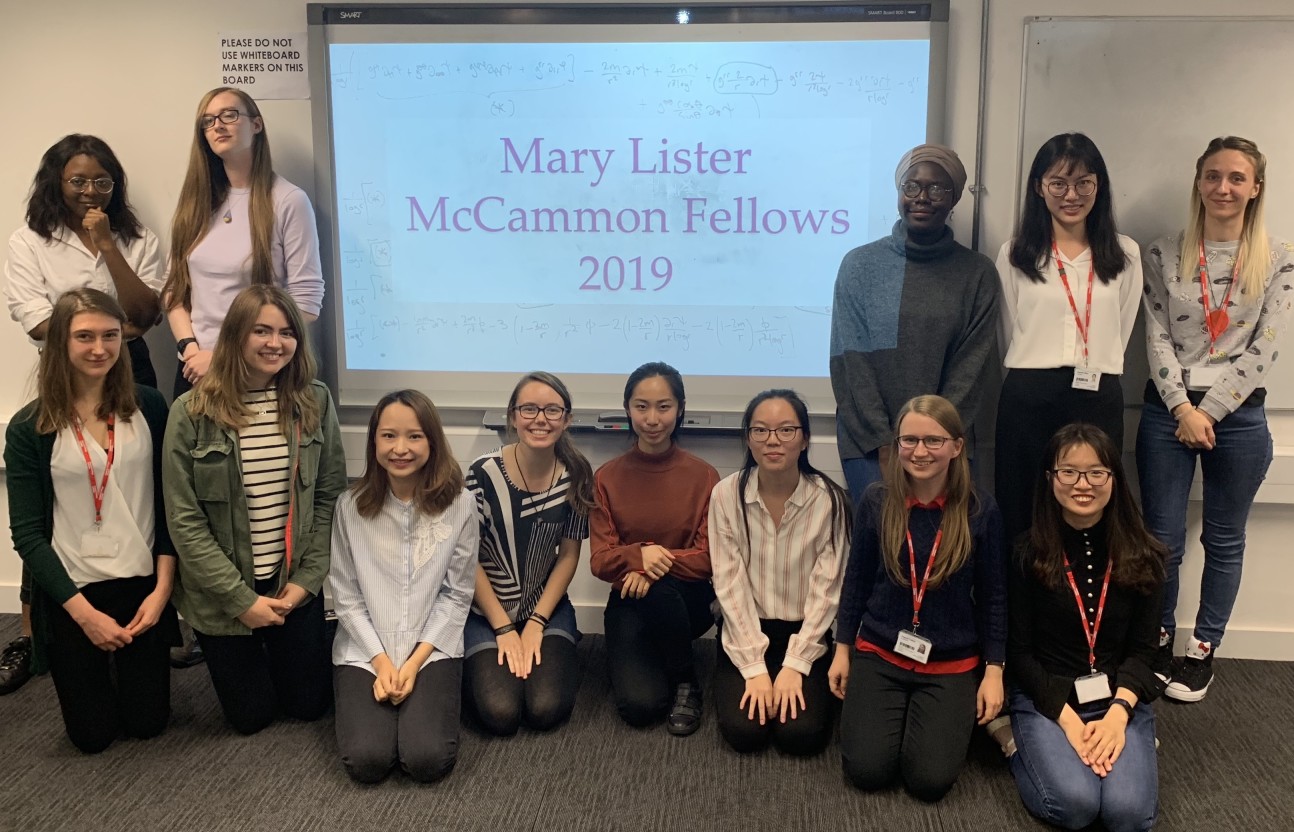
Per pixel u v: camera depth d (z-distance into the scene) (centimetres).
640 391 237
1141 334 269
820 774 217
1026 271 246
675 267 282
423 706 216
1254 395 248
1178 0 256
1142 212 265
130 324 267
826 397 283
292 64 278
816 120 269
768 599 237
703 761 221
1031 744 204
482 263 286
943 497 215
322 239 287
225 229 261
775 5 264
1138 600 210
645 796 208
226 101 250
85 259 263
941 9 259
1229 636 280
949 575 212
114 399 220
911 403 211
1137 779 192
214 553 221
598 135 277
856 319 253
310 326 277
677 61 271
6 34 282
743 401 286
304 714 240
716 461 288
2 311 295
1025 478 251
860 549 222
